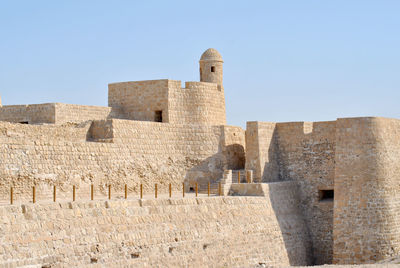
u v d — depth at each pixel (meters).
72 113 55.50
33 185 45.19
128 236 41.38
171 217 44.69
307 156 58.34
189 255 44.94
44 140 46.28
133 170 52.66
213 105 62.03
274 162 59.06
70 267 37.81
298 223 56.56
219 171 58.38
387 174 53.91
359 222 53.09
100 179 49.84
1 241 35.22
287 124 59.47
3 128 46.06
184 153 56.84
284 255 53.41
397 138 55.91
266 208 53.12
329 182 57.06
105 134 52.44
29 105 55.16
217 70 63.72
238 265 48.66
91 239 39.31
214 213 48.09
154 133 55.00
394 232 53.56
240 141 61.03
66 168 47.38
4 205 37.06
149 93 59.78
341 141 54.53
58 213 38.34
